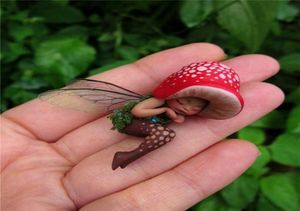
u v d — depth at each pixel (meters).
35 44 0.20
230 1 0.18
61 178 0.16
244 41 0.18
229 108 0.13
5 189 0.15
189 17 0.18
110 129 0.16
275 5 0.18
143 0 0.21
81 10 0.22
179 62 0.17
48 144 0.17
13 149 0.17
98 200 0.14
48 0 0.22
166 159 0.15
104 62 0.20
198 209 0.15
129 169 0.15
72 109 0.16
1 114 0.18
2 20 0.21
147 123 0.14
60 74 0.19
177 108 0.14
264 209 0.15
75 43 0.19
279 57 0.20
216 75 0.13
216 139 0.15
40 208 0.15
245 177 0.15
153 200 0.14
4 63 0.21
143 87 0.17
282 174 0.16
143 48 0.20
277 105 0.16
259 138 0.16
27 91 0.20
